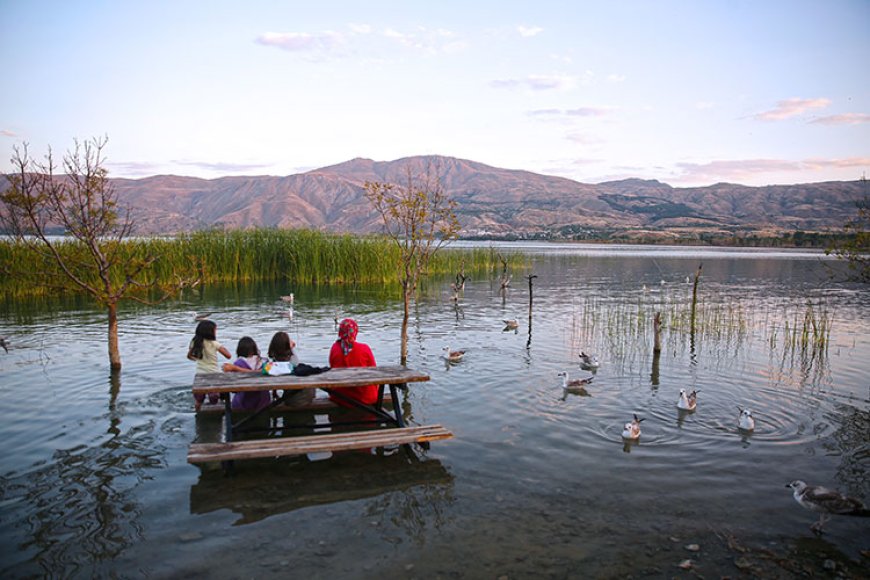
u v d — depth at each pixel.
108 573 5.35
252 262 36.28
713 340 18.00
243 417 9.92
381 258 35.84
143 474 7.52
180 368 12.94
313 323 20.22
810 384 12.48
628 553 5.79
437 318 22.17
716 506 6.82
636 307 26.36
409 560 5.62
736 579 5.40
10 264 25.47
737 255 104.19
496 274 46.75
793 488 7.10
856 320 22.64
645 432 9.33
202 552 5.72
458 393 11.47
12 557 5.57
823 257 97.31
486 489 7.22
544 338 17.94
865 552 5.92
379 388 9.95
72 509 6.55
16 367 12.97
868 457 8.35
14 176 12.23
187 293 29.84
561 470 7.80
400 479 7.50
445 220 15.76
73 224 12.67
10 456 7.97
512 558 5.67
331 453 8.41
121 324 19.47
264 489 7.18
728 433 9.31
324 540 5.98
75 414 9.75
